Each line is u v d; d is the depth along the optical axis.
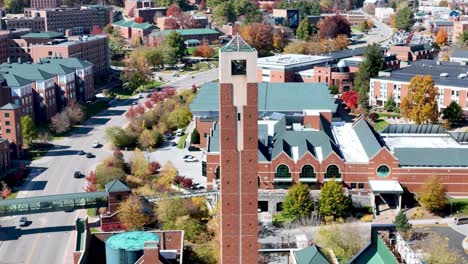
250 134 175.62
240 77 172.75
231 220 181.00
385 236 199.62
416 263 190.50
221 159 177.00
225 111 174.38
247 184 178.62
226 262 184.00
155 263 189.25
